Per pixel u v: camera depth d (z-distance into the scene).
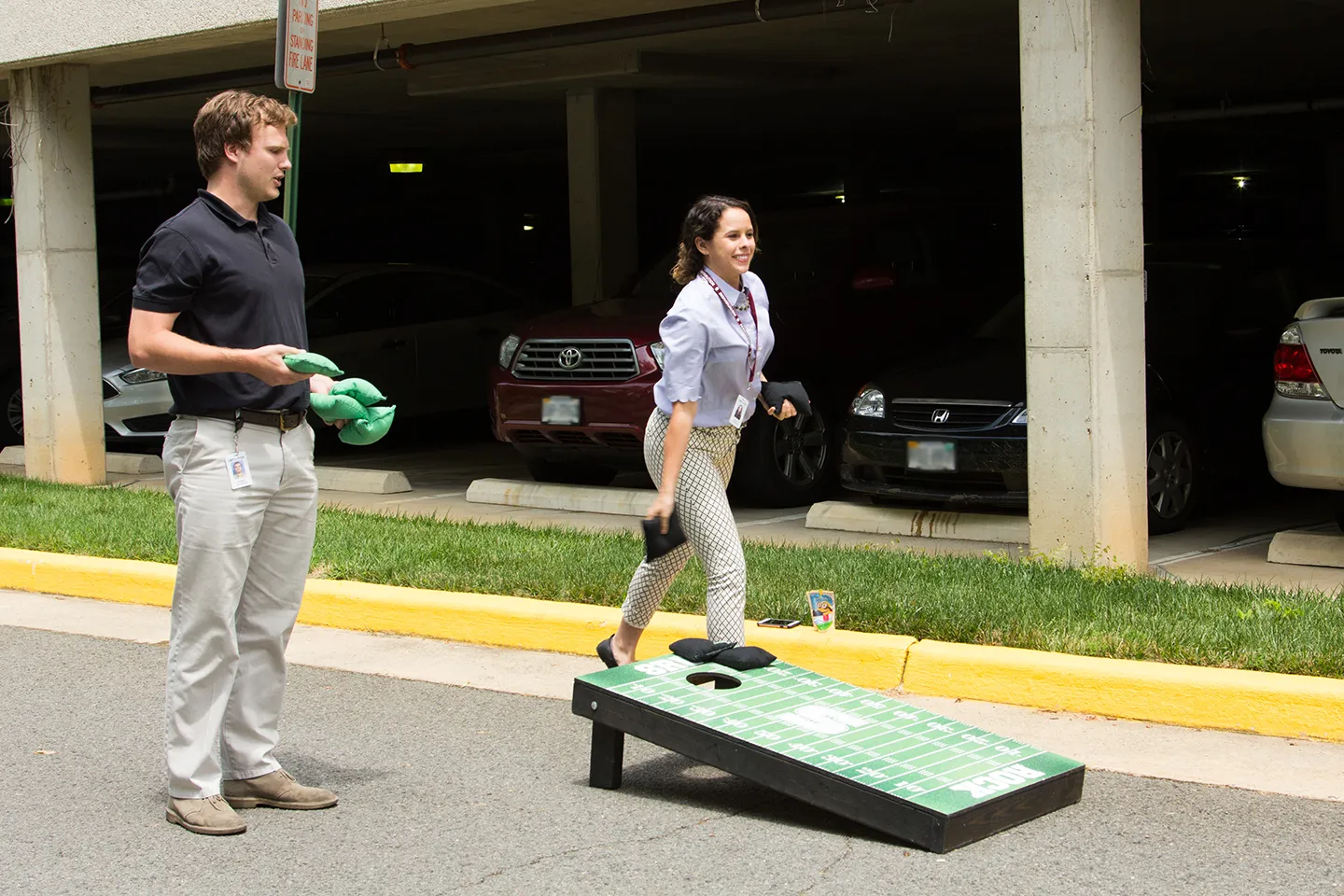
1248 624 5.82
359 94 14.10
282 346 4.16
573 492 10.17
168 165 21.41
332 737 5.44
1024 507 8.73
